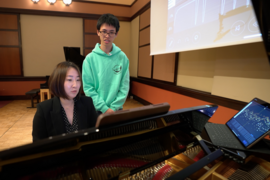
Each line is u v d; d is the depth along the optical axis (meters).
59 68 0.87
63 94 0.88
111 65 1.33
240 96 1.82
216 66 2.12
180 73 3.03
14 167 0.46
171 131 0.81
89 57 1.30
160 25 3.09
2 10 4.68
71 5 5.12
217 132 1.07
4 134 2.73
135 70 5.42
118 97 1.38
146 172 0.82
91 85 1.34
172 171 0.83
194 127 0.89
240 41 1.57
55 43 5.22
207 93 2.34
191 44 2.29
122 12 5.59
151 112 0.63
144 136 0.73
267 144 0.88
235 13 1.61
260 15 0.43
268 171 0.81
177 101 3.07
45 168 0.52
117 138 0.64
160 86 3.68
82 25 5.33
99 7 5.35
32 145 0.43
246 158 0.87
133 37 5.46
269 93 1.55
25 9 4.80
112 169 0.72
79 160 0.60
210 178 0.72
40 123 0.88
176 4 2.59
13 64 4.98
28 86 5.19
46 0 4.91
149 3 4.11
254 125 0.92
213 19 1.88
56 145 0.48
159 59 3.77
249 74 1.72
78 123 0.98
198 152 0.97
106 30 1.20
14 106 4.43
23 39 4.97
